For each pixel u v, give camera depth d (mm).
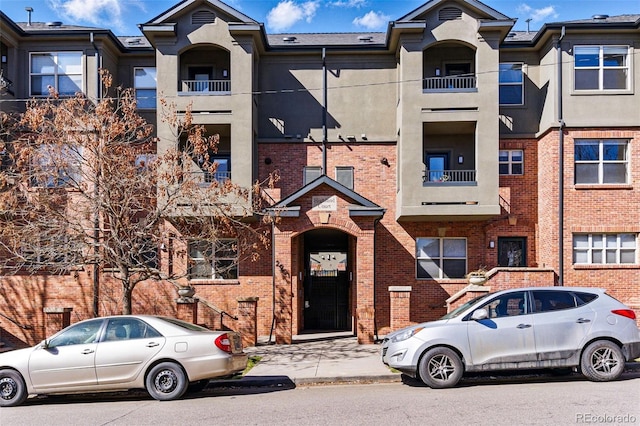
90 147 12742
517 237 18547
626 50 17594
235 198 16781
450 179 18750
